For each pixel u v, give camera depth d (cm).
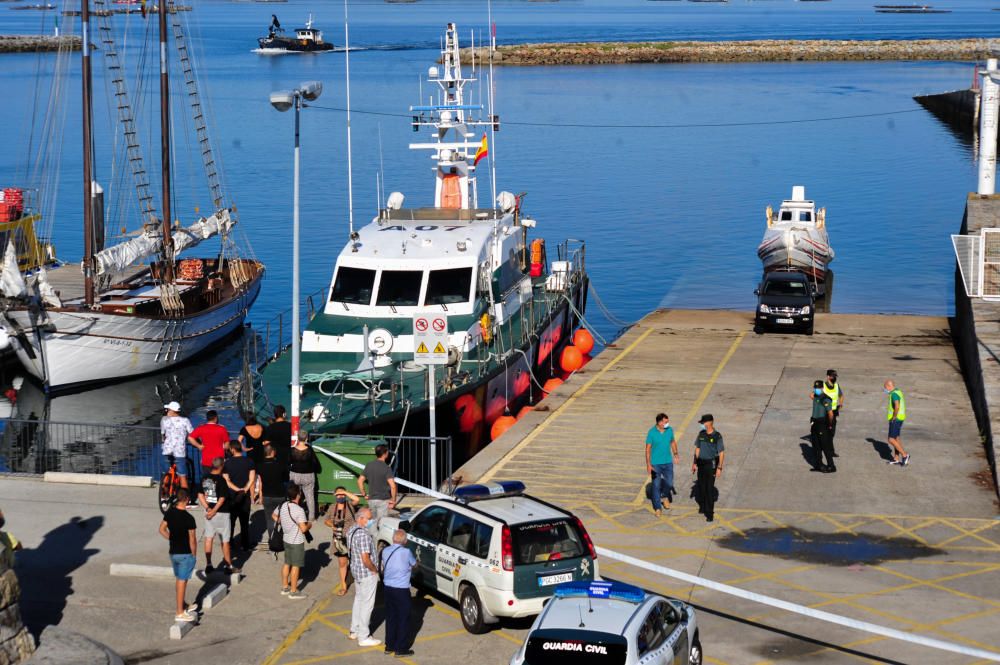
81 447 3588
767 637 1656
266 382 2847
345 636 1684
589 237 6469
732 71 18425
